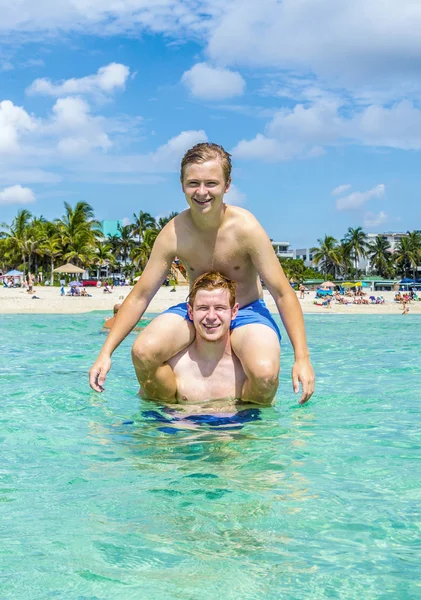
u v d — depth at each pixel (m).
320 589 1.84
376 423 4.17
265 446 3.55
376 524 2.35
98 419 4.32
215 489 2.76
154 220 99.94
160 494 2.70
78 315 28.41
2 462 3.24
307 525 2.34
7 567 1.99
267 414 4.48
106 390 5.57
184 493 2.71
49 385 5.89
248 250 4.79
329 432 3.90
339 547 2.14
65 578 1.92
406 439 3.71
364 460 3.24
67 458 3.32
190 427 4.06
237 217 4.77
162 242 4.90
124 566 2.00
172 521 2.38
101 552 2.11
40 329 16.12
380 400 5.07
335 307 43.00
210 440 3.70
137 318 4.96
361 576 1.93
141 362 4.69
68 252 77.00
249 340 4.66
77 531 2.29
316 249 113.06
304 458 3.29
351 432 3.90
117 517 2.43
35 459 3.30
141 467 3.14
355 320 26.75
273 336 4.73
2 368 7.27
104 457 3.33
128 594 1.82
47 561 2.04
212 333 4.64
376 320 26.77
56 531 2.28
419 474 2.99
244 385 4.77
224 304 4.63
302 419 4.30
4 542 2.19
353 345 11.05
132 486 2.82
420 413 4.52
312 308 41.81
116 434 3.88
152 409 4.66
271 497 2.65
